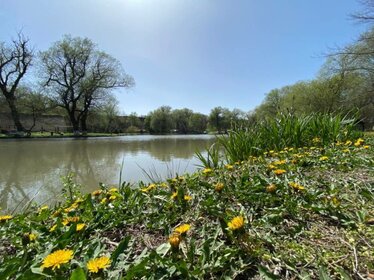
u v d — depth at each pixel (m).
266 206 1.40
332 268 0.85
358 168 2.10
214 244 0.97
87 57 27.56
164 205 1.47
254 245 0.96
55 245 0.98
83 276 0.69
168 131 48.66
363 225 1.12
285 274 0.85
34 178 5.02
